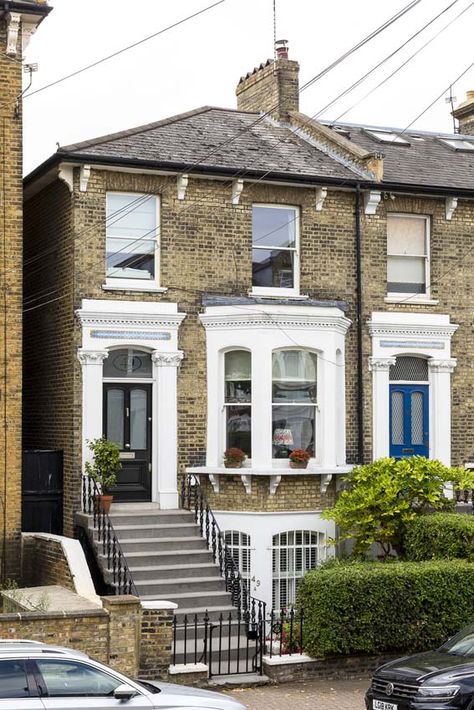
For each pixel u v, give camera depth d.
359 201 22.33
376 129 27.55
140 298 20.58
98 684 10.97
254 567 20.14
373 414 22.25
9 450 18.95
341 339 21.61
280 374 20.94
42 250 21.97
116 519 19.42
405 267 23.00
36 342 22.22
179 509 20.42
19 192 19.27
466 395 23.25
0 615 14.37
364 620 16.42
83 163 19.95
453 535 18.11
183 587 18.14
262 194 21.58
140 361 20.83
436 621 17.00
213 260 21.19
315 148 24.16
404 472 19.16
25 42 19.33
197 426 20.84
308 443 21.11
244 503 20.28
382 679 13.31
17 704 10.49
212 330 20.94
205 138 22.78
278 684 16.09
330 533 20.70
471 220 23.47
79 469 19.92
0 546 18.78
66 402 20.44
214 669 16.30
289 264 21.95
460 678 12.72
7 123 19.23
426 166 24.39
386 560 19.38
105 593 17.97
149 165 20.34
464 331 23.28
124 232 20.70
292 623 16.95
